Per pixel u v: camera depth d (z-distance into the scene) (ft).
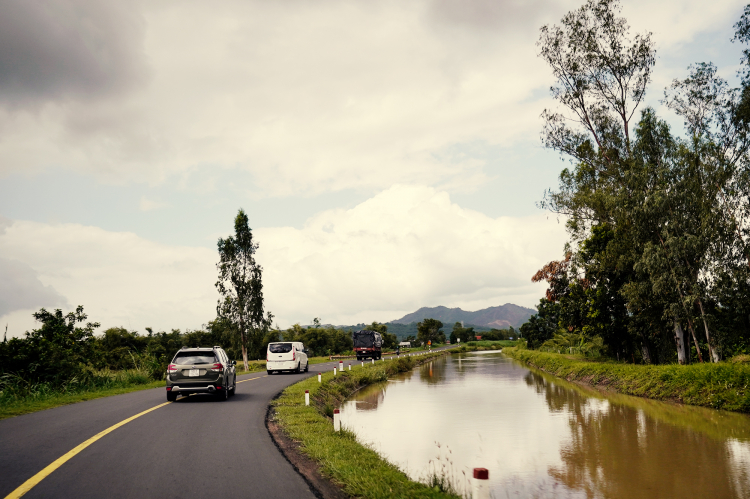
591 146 113.50
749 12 82.94
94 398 60.64
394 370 147.95
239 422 40.60
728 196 83.51
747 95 85.76
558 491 34.32
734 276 80.64
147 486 21.79
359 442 37.78
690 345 105.50
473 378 128.47
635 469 39.27
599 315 117.29
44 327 82.48
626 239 96.53
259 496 20.79
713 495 32.68
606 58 106.73
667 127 91.91
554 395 88.48
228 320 152.15
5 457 27.02
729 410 63.36
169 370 54.19
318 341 331.98
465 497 27.86
